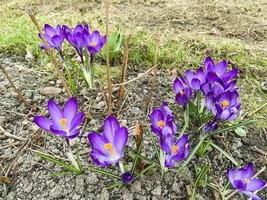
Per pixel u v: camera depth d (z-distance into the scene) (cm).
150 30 45
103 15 47
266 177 29
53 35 32
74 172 28
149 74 37
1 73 37
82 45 32
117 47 38
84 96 34
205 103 28
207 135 28
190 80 30
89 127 31
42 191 27
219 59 40
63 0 52
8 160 29
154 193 27
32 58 39
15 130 31
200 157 29
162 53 39
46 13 49
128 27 45
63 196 27
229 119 26
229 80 30
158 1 52
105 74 36
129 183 27
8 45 40
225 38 44
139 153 26
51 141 30
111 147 23
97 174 27
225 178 28
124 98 34
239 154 30
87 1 52
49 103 24
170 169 28
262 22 48
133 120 32
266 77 39
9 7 51
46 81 36
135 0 52
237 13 50
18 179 28
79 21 46
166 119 25
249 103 35
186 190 27
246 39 44
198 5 51
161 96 34
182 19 48
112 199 26
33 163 29
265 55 41
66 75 36
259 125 33
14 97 34
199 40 43
